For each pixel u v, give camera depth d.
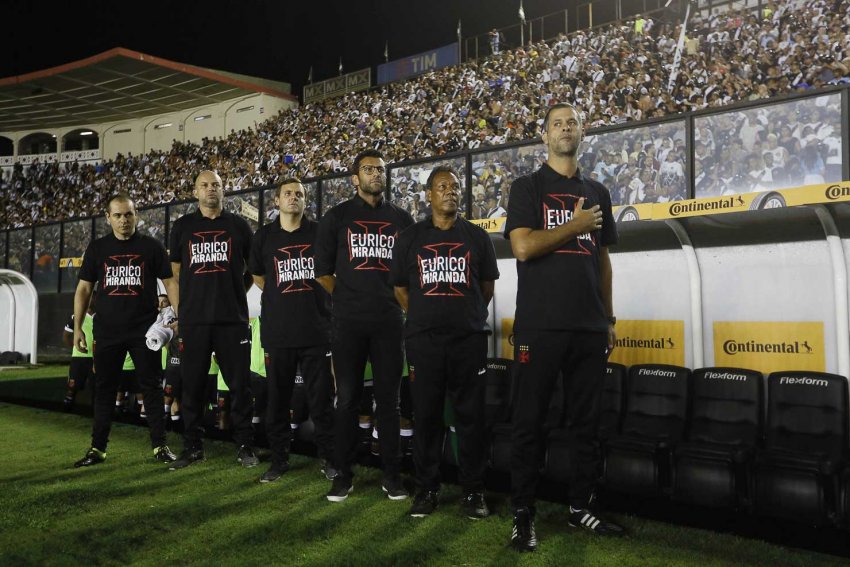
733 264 4.11
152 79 22.83
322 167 15.78
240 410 4.19
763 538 2.96
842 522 2.79
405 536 2.82
